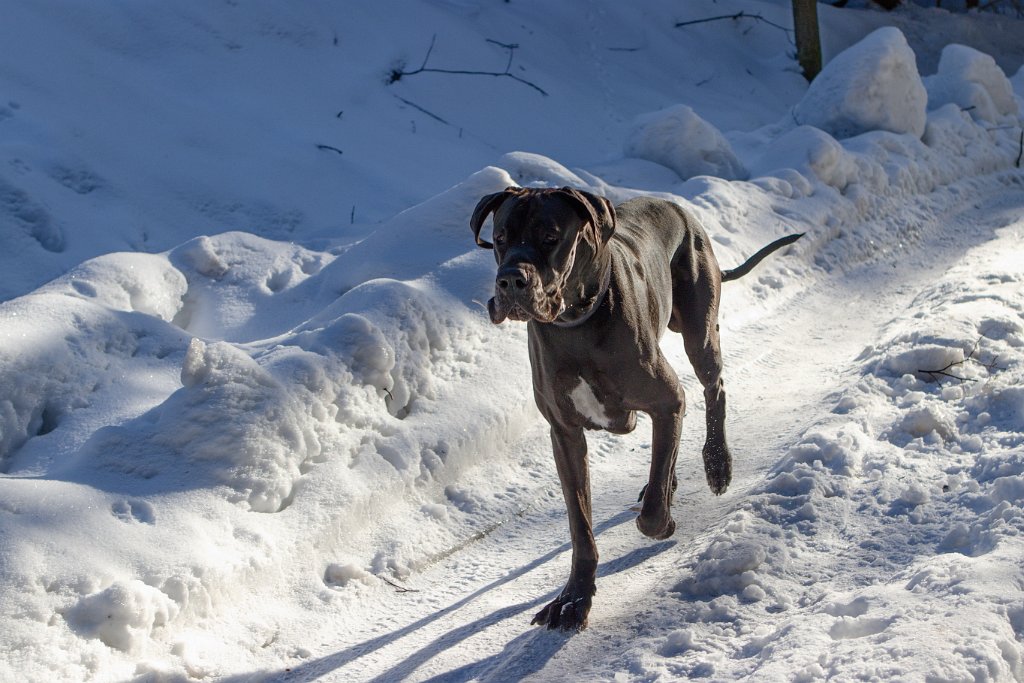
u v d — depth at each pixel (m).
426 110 11.62
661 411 3.89
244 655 3.80
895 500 4.05
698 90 15.52
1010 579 3.19
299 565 4.25
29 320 5.17
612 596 3.91
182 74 10.54
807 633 3.15
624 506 4.80
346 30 12.16
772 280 7.77
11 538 3.71
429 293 5.73
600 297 3.61
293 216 9.17
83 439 4.78
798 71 16.94
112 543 3.86
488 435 5.21
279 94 10.81
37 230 8.09
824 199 9.03
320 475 4.55
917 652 2.85
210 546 4.03
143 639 3.65
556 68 14.06
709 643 3.35
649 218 4.46
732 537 3.92
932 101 12.88
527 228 3.29
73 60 10.09
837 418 4.98
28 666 3.41
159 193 8.98
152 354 5.45
